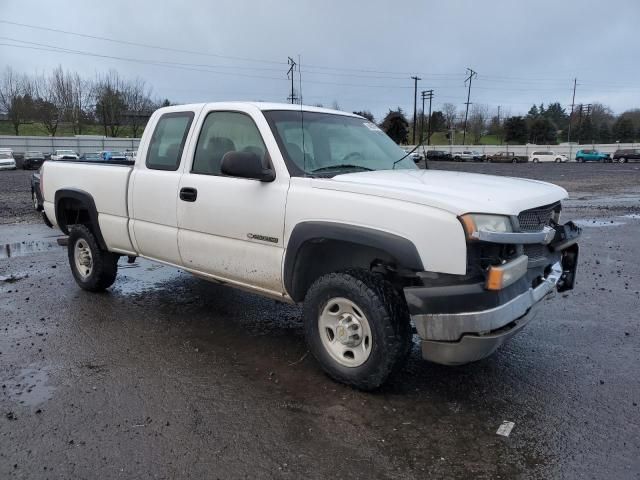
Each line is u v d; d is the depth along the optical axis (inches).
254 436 122.4
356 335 140.8
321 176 151.6
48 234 401.1
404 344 136.3
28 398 139.6
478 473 109.6
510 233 124.4
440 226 123.3
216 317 206.1
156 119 200.4
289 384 148.6
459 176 162.1
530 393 144.7
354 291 136.9
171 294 236.5
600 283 261.7
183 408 134.9
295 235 146.5
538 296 141.6
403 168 181.3
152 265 293.9
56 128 3070.9
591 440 121.9
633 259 319.6
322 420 129.4
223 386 147.3
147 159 198.8
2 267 286.7
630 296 238.8
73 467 110.7
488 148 3299.7
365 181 141.0
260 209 155.6
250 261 161.6
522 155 2871.6
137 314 208.5
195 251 179.2
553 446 119.4
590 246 363.3
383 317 133.5
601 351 174.9
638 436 123.6
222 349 174.1
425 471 110.1
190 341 180.9
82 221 241.3
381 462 113.0
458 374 156.1
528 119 4286.4
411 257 126.6
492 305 123.3
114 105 3046.3
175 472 109.3
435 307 125.5
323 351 147.9
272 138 158.4
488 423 129.1
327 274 144.9
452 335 125.1
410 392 144.3
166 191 185.8
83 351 171.2
